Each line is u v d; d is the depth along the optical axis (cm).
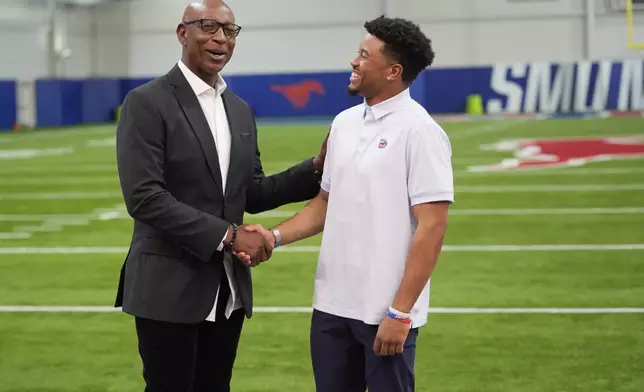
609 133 1759
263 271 656
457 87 2658
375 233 262
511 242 748
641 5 2636
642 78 2534
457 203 965
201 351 303
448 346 465
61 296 593
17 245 778
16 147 1803
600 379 408
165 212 269
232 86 2683
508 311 533
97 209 978
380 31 260
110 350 471
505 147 1555
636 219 841
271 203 313
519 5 2698
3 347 478
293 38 2855
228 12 281
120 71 2995
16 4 2616
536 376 414
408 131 260
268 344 474
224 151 291
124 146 274
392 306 256
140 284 282
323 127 2158
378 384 268
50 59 2798
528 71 2609
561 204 940
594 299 559
